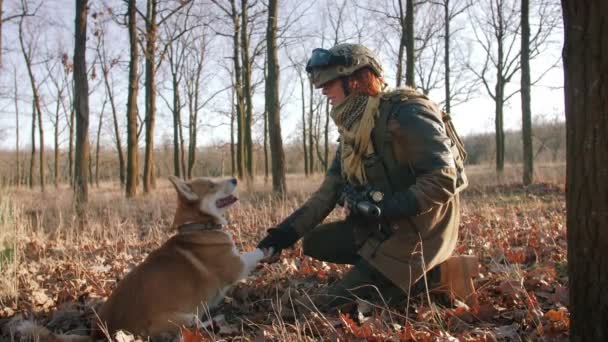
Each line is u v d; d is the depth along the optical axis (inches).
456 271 131.9
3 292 163.2
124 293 123.8
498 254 188.2
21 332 118.5
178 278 130.6
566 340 106.3
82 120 441.1
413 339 110.7
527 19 553.3
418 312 124.6
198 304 133.2
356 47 125.2
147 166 626.5
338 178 146.6
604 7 78.0
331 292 131.0
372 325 116.0
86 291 173.6
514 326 117.0
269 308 145.7
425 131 115.0
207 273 137.3
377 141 122.0
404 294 130.7
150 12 634.2
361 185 128.2
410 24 547.2
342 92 126.3
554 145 1389.0
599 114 80.4
